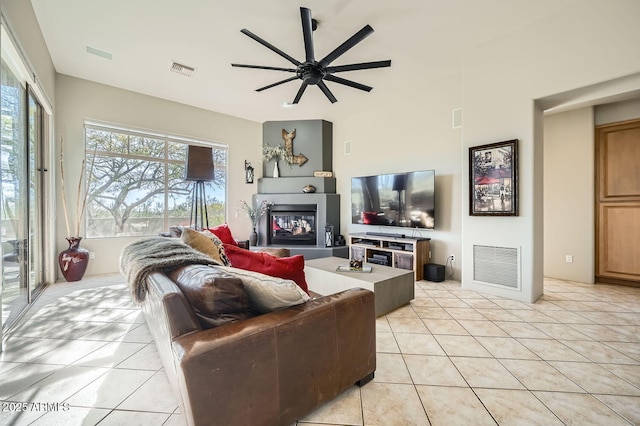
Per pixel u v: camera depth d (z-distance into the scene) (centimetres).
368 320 160
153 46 322
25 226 283
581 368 180
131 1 251
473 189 340
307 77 295
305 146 583
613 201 366
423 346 210
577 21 264
